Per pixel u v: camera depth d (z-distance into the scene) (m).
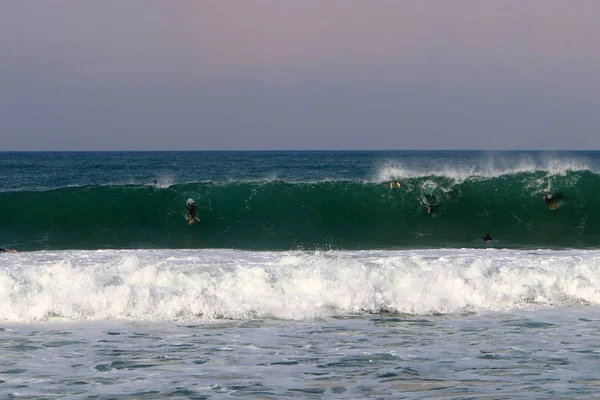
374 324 38.09
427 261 50.12
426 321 38.84
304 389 26.83
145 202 81.38
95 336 34.97
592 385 27.27
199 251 58.06
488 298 42.72
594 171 85.88
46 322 37.62
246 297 40.88
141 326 37.09
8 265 48.91
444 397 25.78
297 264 46.38
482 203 83.75
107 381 27.75
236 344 33.69
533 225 81.19
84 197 80.94
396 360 30.98
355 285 42.66
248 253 56.69
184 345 33.47
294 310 40.03
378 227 81.06
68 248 71.50
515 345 33.69
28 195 80.38
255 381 27.83
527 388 26.84
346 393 26.33
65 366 29.83
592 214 82.00
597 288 44.41
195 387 27.02
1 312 38.19
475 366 30.02
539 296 43.78
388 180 86.31
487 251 59.34
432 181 85.81
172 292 40.47
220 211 81.12
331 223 81.19
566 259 52.62
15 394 26.05
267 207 82.12
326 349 32.88
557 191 83.69
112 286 40.31
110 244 73.50
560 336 35.50
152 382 27.64
